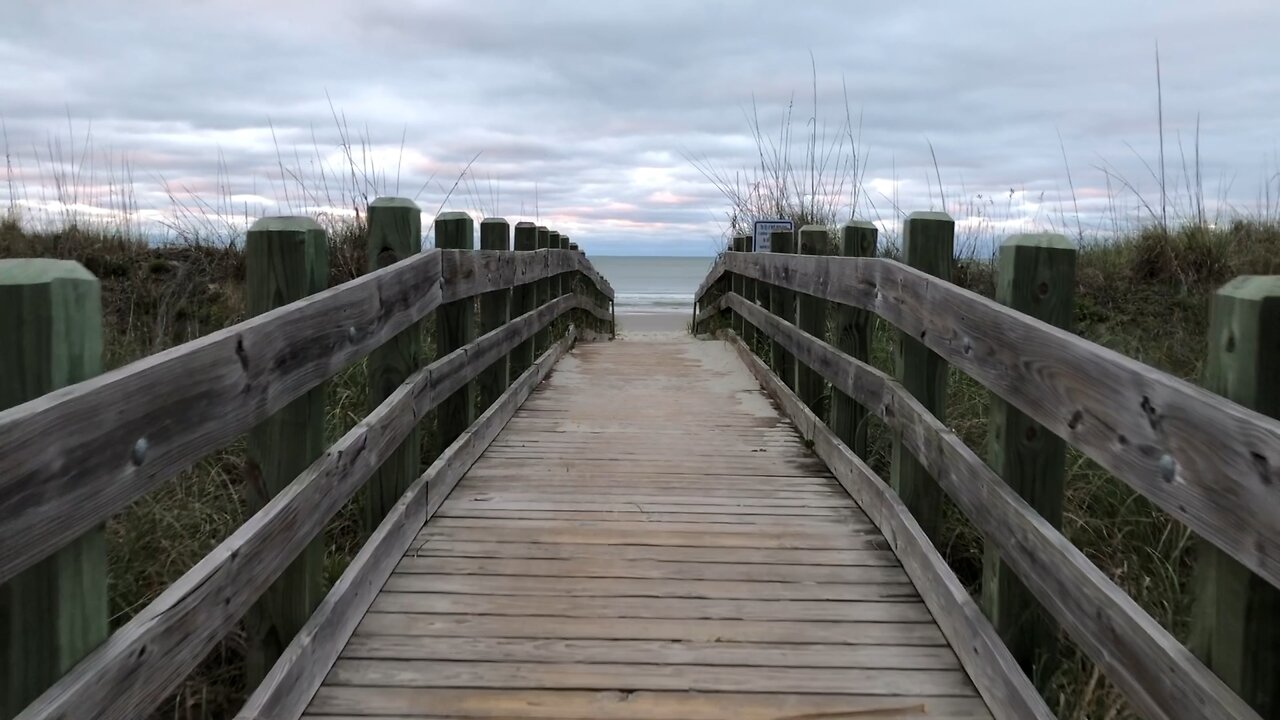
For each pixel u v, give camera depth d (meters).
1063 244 2.27
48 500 1.18
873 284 3.52
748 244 8.95
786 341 5.60
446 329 4.19
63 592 1.33
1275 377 1.38
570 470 4.34
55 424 1.19
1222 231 7.13
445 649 2.54
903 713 2.26
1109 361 1.63
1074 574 1.79
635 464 4.47
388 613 2.76
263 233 2.29
